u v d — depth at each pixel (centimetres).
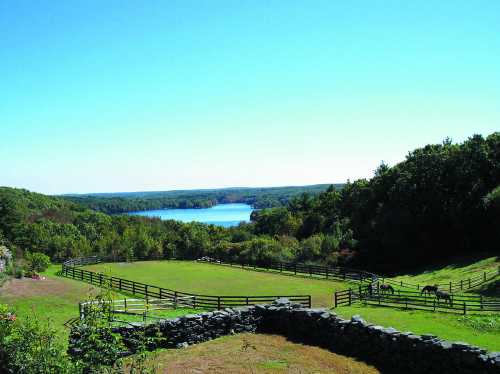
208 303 2952
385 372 1606
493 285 3250
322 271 4566
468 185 5394
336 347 1886
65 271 4716
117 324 1933
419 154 6184
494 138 5684
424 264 5447
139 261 6253
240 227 8538
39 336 1088
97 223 8569
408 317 2411
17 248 5744
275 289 3769
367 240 5862
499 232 4900
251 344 1964
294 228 7469
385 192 6347
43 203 11194
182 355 1823
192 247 6625
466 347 1452
